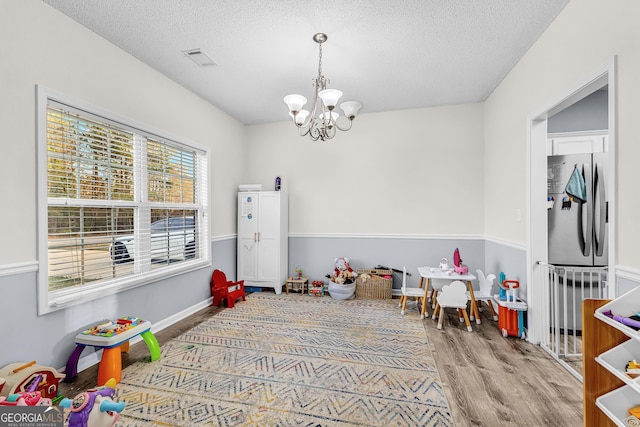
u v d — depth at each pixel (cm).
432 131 405
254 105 391
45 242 199
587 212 278
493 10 212
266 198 428
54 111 210
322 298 404
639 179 149
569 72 204
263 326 304
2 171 178
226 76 311
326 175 441
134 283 264
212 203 384
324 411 172
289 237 455
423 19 222
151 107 289
